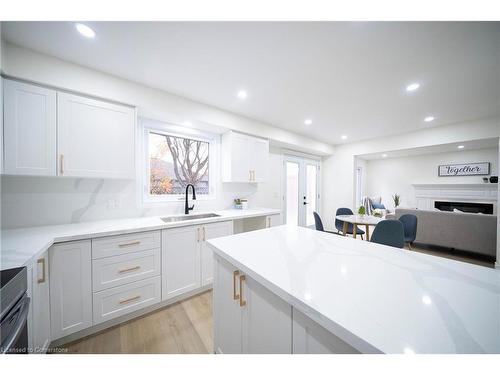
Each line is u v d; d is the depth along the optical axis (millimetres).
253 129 3023
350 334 480
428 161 5355
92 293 1485
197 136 2791
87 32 1315
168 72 1797
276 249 1108
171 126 2508
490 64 1686
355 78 1911
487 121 2959
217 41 1416
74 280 1412
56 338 1338
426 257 991
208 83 1991
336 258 976
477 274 799
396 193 5879
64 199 1810
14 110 1400
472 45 1457
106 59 1604
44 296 1242
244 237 1364
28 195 1653
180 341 1458
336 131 3730
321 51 1525
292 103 2477
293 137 3754
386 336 463
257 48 1494
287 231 1537
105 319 1537
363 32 1339
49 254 1324
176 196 2617
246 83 1998
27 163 1437
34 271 1091
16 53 1416
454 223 3123
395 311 557
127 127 1888
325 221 5121
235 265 958
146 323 1642
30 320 1054
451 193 4996
